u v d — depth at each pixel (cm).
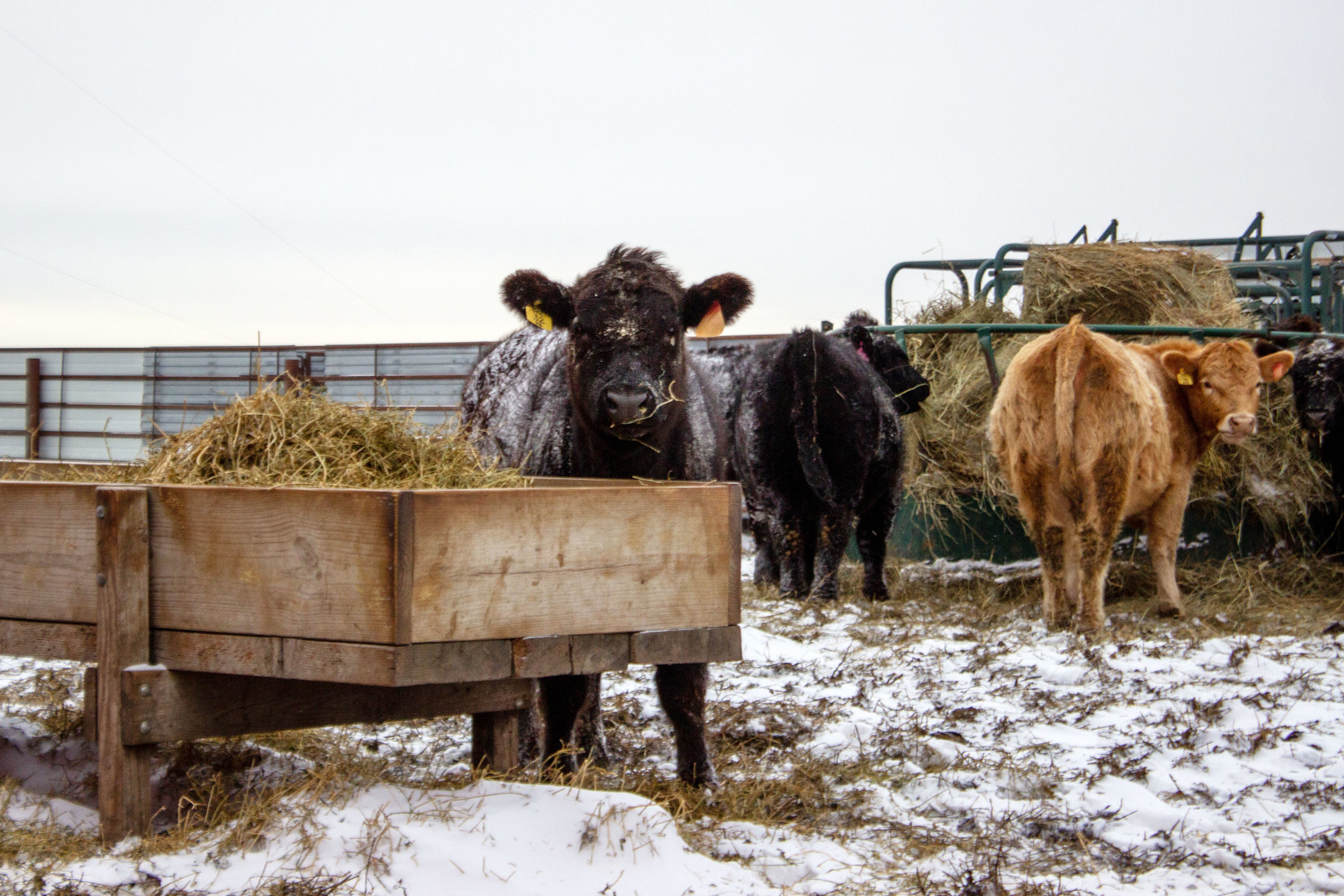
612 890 261
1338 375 784
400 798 301
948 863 296
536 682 365
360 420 340
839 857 297
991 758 389
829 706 450
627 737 418
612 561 297
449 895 254
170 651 288
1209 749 401
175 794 321
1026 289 927
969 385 855
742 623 638
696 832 312
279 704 304
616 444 395
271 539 276
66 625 297
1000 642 580
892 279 1086
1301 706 450
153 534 289
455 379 1562
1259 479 800
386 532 261
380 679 263
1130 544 791
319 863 262
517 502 280
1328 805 344
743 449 782
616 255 423
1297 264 1077
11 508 305
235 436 328
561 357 470
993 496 800
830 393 720
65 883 256
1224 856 302
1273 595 741
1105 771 374
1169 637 599
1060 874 292
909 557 852
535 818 288
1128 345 730
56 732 386
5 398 1747
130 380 1700
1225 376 669
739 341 1311
